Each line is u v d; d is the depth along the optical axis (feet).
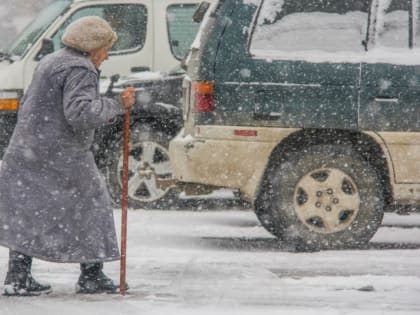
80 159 75.15
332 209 96.43
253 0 96.94
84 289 77.05
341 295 76.13
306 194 96.37
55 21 134.41
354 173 96.27
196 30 136.67
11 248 74.49
